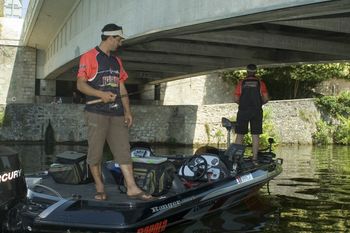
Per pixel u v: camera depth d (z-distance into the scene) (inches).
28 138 1095.6
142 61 830.5
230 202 334.6
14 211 217.5
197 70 977.5
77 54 776.9
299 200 382.6
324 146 1103.0
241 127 399.9
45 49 1382.9
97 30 644.7
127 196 262.8
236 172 342.0
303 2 311.7
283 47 583.2
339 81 1417.3
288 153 879.7
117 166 303.9
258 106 395.2
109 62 250.7
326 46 610.5
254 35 569.6
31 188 270.4
